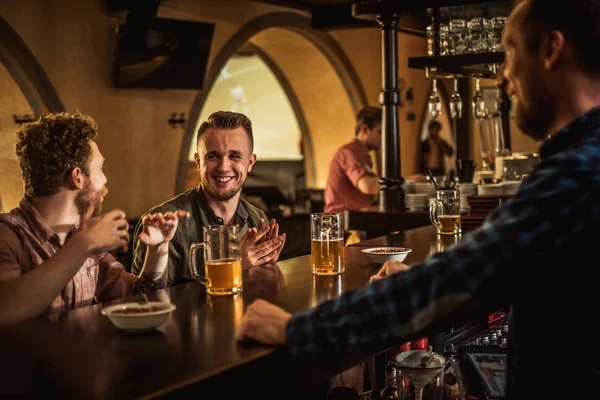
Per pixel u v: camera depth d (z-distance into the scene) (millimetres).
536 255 1040
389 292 1107
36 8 5441
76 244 1623
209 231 1715
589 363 1105
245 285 1818
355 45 8961
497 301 1181
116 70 6109
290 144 12750
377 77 9227
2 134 5625
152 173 6551
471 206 3271
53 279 1588
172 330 1403
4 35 5184
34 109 5508
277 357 1266
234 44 7199
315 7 8078
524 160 4055
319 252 1943
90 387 1089
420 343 2242
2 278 1767
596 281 1063
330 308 1181
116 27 6105
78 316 1543
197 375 1138
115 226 1682
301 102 9461
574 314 1103
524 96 1196
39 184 1882
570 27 1116
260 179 11859
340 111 9266
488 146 5883
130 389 1080
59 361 1218
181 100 6770
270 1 7484
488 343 2490
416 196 4066
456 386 2086
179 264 2529
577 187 1021
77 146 1893
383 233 4102
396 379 2018
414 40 9492
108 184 6137
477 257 1055
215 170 2510
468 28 3934
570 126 1128
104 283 2176
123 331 1393
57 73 5633
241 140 2527
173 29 6176
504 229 1048
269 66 9258
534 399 1170
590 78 1127
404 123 9719
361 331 1139
